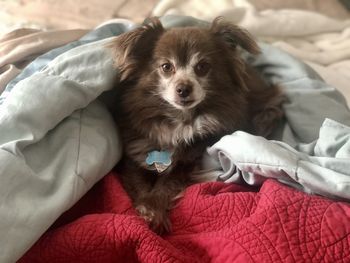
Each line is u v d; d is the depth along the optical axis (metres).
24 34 1.81
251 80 1.66
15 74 1.60
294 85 1.62
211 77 1.55
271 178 1.25
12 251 1.03
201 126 1.55
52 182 1.17
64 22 2.06
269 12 2.16
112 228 1.10
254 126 1.62
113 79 1.46
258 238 1.03
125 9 2.19
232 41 1.59
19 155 1.14
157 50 1.53
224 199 1.21
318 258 0.98
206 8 2.22
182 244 1.16
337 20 2.18
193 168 1.53
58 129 1.29
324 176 1.15
